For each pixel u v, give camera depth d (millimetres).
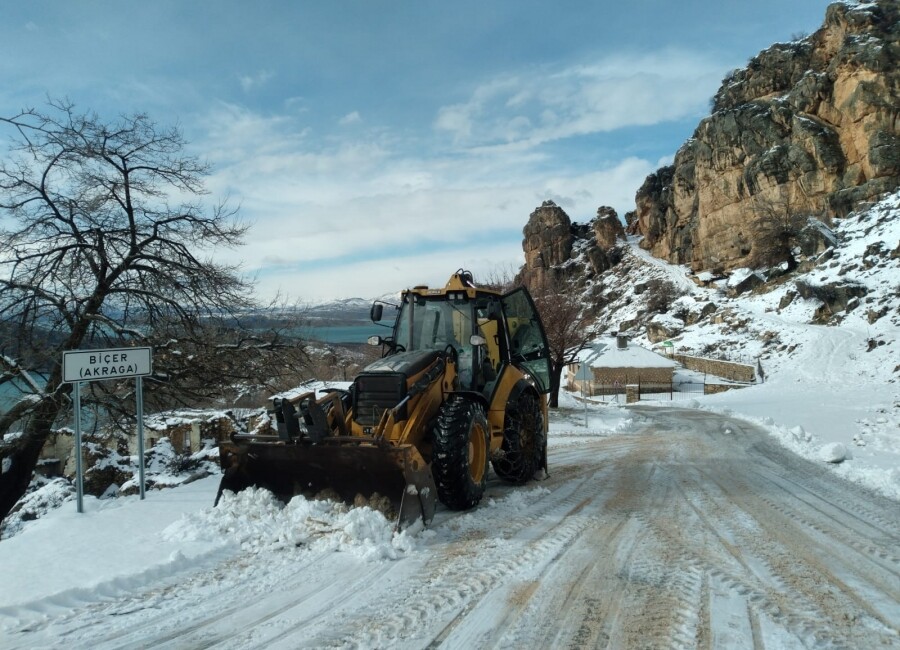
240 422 15156
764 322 47406
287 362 13023
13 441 11406
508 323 8758
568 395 40188
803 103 58062
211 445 14008
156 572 4535
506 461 7828
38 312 11297
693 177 78125
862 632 3619
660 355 46094
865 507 7145
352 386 6520
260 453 6020
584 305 32531
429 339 7734
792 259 54469
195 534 5379
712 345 48312
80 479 6781
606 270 91875
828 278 45594
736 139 63938
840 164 54812
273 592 4250
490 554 5078
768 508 7020
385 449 5477
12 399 11539
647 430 18906
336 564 4812
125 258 11852
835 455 11109
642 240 94000
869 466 10094
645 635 3570
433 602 4055
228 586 4367
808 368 36375
